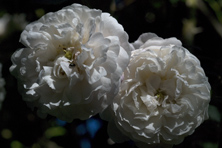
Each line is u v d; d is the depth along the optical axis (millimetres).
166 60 291
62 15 275
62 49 286
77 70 278
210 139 353
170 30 365
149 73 299
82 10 279
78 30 272
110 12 338
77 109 280
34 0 323
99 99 276
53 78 280
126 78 288
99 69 270
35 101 290
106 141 361
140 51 292
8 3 366
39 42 279
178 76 290
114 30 280
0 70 364
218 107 348
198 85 291
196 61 291
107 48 265
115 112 285
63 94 280
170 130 294
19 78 287
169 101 306
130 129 292
